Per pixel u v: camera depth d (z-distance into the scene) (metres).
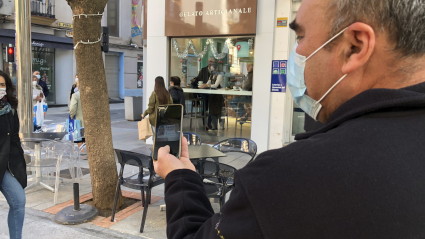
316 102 0.74
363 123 0.57
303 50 0.71
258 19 6.75
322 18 0.66
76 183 3.80
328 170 0.54
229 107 7.55
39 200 4.29
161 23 7.66
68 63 18.22
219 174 3.28
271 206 0.55
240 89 7.36
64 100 18.38
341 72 0.65
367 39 0.59
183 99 7.45
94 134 3.83
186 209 0.83
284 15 6.57
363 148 0.54
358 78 0.64
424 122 0.56
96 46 3.65
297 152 0.58
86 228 3.49
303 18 0.71
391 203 0.50
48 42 16.39
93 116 3.79
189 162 1.06
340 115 0.62
